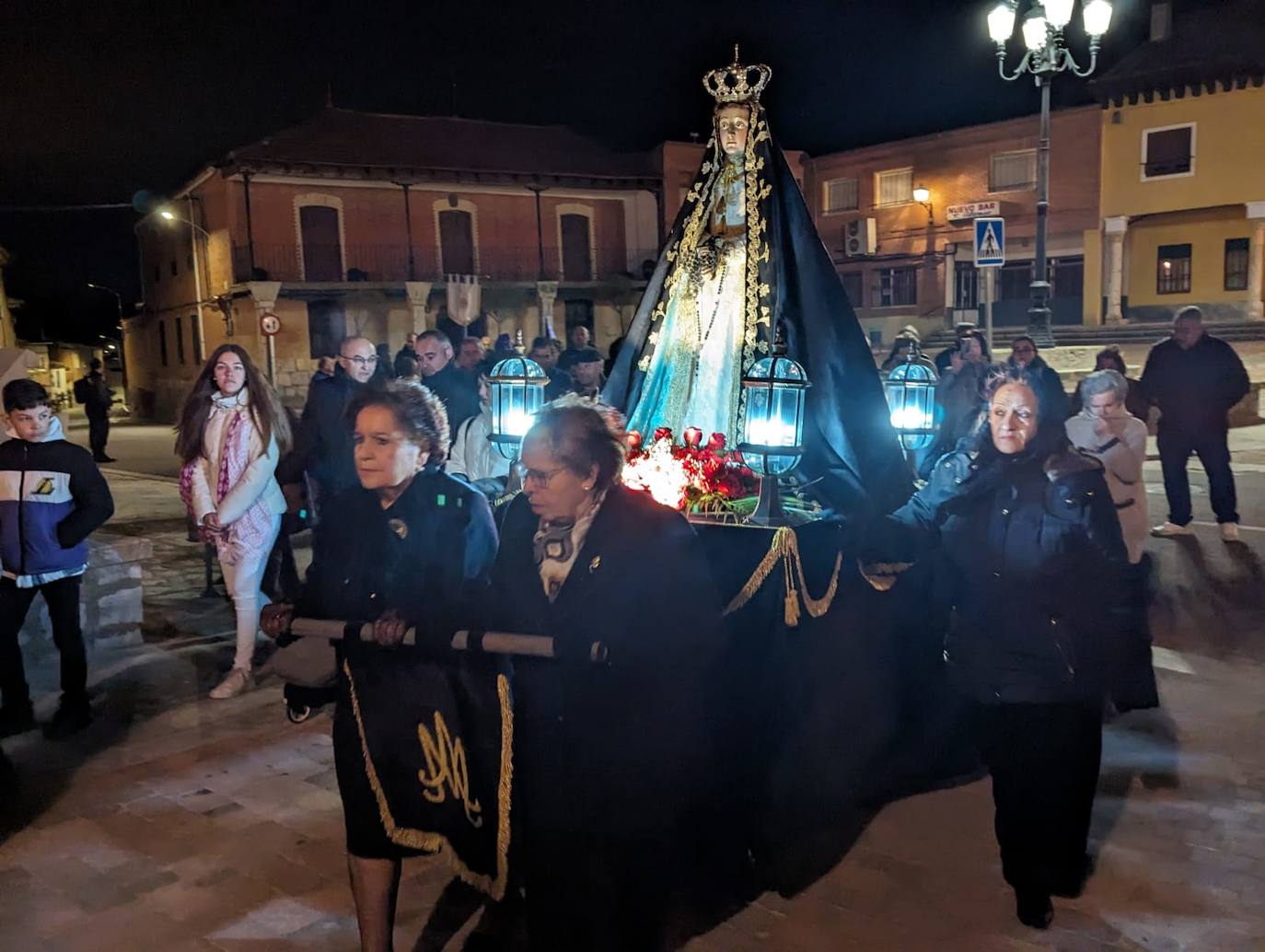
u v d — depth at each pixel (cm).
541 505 263
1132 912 326
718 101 420
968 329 998
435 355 609
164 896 350
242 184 2811
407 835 275
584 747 264
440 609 275
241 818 407
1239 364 857
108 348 5734
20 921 336
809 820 385
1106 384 474
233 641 641
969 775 433
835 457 385
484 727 274
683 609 264
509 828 276
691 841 343
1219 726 475
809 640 360
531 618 271
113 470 1775
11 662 510
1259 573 754
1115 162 2948
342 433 604
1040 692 305
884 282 3447
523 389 425
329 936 324
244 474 534
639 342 451
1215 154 2792
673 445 387
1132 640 313
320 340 2912
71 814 412
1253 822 384
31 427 495
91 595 731
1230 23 2808
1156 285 3016
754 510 359
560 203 3225
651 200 3319
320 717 513
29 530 491
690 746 274
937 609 427
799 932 321
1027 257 3175
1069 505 303
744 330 405
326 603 288
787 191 412
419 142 3064
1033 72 1683
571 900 271
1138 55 2908
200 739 488
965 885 346
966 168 3189
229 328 2917
